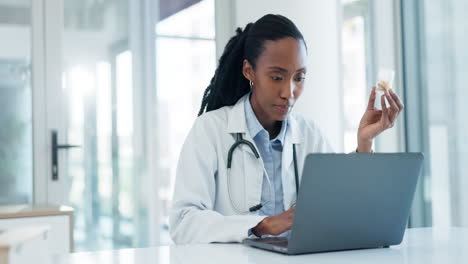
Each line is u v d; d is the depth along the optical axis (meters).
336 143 3.53
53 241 2.15
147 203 3.18
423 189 3.16
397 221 1.12
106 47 3.13
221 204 1.45
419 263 0.92
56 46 3.02
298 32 1.44
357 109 3.59
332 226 1.04
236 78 1.60
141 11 3.20
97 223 3.07
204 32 3.34
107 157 3.11
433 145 3.12
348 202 1.05
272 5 3.39
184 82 3.29
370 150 1.43
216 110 1.56
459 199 2.97
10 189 2.92
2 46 2.92
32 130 2.97
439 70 3.08
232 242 1.20
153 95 3.21
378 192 1.08
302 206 1.00
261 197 1.46
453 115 3.00
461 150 2.96
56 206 2.44
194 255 1.02
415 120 3.23
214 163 1.45
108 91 3.13
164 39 3.25
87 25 3.09
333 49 3.56
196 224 1.26
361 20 3.52
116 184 3.12
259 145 1.51
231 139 1.48
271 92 1.42
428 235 1.30
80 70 3.07
